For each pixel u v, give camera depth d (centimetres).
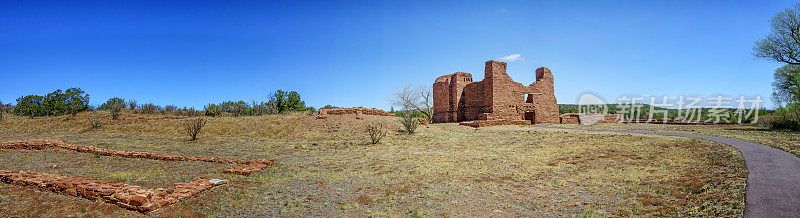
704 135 1738
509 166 1048
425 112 4800
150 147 1627
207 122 2727
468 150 1482
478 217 550
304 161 1218
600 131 2223
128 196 591
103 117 3106
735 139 1453
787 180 642
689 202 577
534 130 2341
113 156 1312
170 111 4034
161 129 2448
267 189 754
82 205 587
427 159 1217
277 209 607
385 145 1700
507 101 3544
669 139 1530
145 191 603
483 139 1911
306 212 590
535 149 1462
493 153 1366
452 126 2747
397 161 1183
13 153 1364
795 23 2378
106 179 838
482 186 774
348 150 1534
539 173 927
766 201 522
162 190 638
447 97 4272
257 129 2409
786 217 453
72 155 1333
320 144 1756
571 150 1363
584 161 1104
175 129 2480
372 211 593
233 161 1152
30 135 2228
